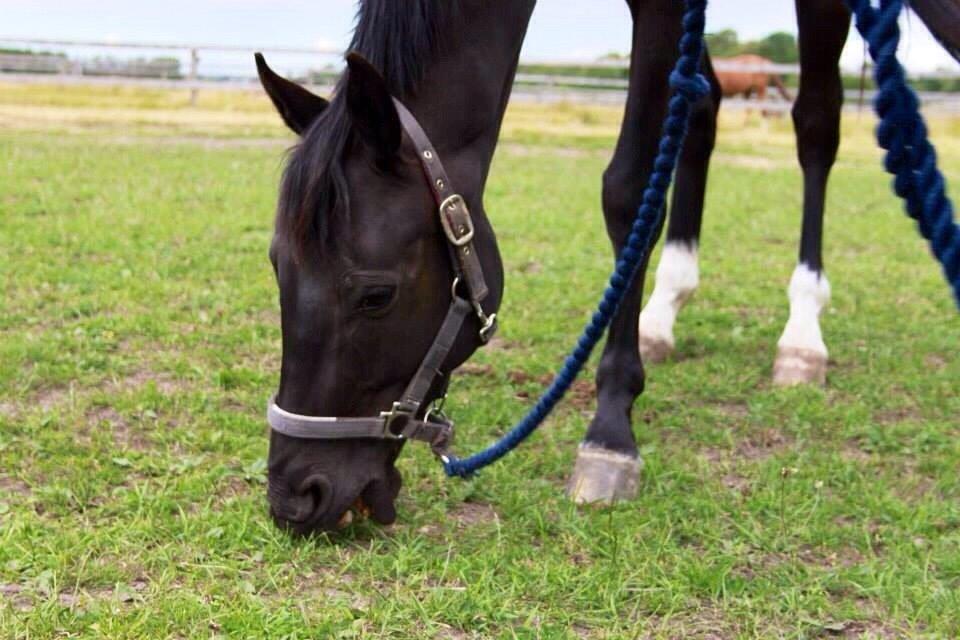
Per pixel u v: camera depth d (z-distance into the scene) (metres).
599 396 3.40
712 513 3.15
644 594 2.64
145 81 18.95
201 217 8.01
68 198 8.59
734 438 3.91
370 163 2.50
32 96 18.86
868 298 6.35
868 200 11.27
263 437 3.68
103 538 2.81
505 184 11.16
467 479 3.29
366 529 2.92
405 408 2.64
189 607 2.46
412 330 2.58
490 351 4.98
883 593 2.69
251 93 19.91
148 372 4.41
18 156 11.25
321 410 2.57
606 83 20.94
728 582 2.71
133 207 8.27
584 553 2.88
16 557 2.71
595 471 3.25
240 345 4.84
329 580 2.64
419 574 2.68
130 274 6.00
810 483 3.41
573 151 15.74
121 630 2.35
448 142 2.69
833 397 4.43
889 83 1.63
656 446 3.75
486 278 2.71
